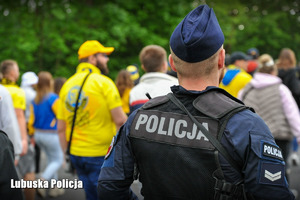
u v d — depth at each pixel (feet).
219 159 4.01
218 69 4.58
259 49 58.18
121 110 9.70
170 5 40.63
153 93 9.48
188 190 4.15
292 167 19.95
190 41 4.26
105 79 9.68
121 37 36.50
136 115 4.68
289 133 11.94
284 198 3.98
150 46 9.98
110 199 4.59
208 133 4.11
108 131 9.72
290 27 57.62
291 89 17.11
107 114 9.66
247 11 56.29
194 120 4.24
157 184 4.34
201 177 4.08
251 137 3.98
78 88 9.68
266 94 12.00
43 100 14.69
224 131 4.07
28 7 36.81
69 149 9.90
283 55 17.25
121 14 37.22
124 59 39.60
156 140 4.37
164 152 4.29
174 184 4.22
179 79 4.61
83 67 10.00
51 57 38.60
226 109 4.17
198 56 4.32
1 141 5.38
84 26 37.52
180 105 4.42
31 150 13.23
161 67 9.84
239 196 4.02
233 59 15.65
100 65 10.15
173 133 4.31
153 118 4.52
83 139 9.64
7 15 36.55
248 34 56.90
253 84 12.25
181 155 4.18
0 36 35.29
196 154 4.11
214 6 48.24
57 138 15.01
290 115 11.79
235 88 13.82
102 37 35.96
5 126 8.79
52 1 36.09
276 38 56.59
